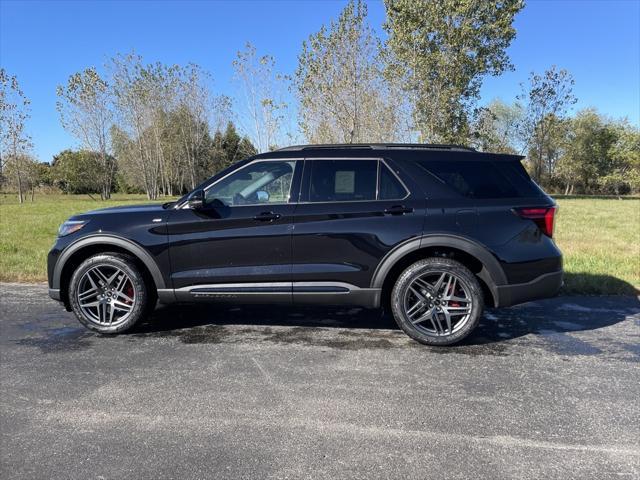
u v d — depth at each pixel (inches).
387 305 173.8
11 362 151.3
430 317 162.6
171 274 170.1
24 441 105.8
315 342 168.6
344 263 163.3
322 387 132.3
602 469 94.2
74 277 173.8
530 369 144.2
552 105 1460.4
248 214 165.6
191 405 122.0
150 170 1665.8
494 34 989.2
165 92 1561.3
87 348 163.5
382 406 121.1
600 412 117.5
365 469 94.8
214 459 98.6
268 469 95.0
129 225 171.2
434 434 107.7
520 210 160.2
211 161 1784.0
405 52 942.4
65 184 1962.4
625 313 201.8
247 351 160.1
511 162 167.6
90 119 1596.9
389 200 162.9
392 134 828.0
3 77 1263.5
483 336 174.4
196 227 167.9
